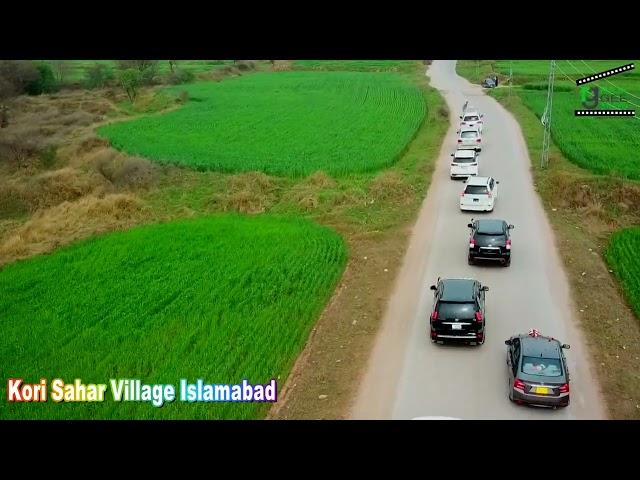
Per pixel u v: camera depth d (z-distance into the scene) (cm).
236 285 2595
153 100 7825
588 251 2859
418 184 3981
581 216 3338
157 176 4403
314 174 4125
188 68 11062
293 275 2675
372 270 2756
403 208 3591
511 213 3419
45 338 2241
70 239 3375
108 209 3812
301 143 5291
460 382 1892
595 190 3497
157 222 3672
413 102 7306
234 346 2119
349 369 1989
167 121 6600
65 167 5125
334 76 10156
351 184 4006
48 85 8650
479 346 2088
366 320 2298
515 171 4219
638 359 1991
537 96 7088
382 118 6359
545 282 2545
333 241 3086
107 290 2620
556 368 1730
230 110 7212
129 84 7944
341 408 1795
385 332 2208
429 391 1855
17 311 2459
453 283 2136
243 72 11225
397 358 2038
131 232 3403
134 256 3003
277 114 6850
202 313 2367
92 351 2136
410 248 2983
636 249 2836
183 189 4206
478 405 1783
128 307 2453
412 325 2250
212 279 2680
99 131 6144
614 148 4494
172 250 3067
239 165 4491
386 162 4456
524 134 5259
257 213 3756
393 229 3262
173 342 2148
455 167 4038
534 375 1723
